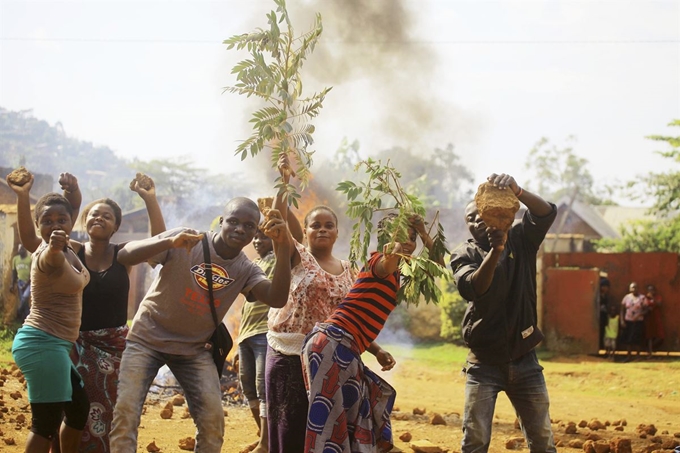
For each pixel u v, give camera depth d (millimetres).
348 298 4984
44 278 4984
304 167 5398
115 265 5707
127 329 5789
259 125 5289
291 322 5344
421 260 5023
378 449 4957
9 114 61375
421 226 5473
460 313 23484
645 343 21797
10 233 20109
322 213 5621
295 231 5965
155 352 5176
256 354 7172
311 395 4785
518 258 5672
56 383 5035
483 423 5559
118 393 5047
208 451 5195
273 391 5383
